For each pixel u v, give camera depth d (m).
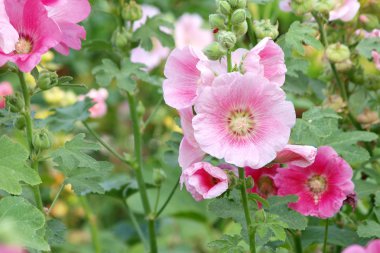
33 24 1.28
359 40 1.60
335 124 1.43
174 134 1.53
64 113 1.64
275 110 1.21
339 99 1.57
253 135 1.22
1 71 1.31
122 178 1.73
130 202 1.99
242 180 1.25
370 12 1.58
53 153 1.31
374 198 1.47
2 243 1.01
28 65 1.25
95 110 1.88
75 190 1.39
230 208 1.30
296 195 1.34
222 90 1.20
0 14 1.25
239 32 1.27
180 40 2.38
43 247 1.18
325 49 1.54
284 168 1.37
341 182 1.36
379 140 1.58
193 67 1.26
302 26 1.42
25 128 1.40
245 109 1.22
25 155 1.24
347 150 1.43
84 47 1.62
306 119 1.37
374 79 1.59
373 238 1.46
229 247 1.29
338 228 1.53
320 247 1.73
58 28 1.27
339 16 1.53
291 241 1.52
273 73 1.24
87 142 1.32
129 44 1.62
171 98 1.26
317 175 1.37
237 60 1.26
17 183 1.23
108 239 2.08
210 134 1.21
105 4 1.68
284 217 1.32
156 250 1.64
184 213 1.99
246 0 1.36
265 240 1.31
